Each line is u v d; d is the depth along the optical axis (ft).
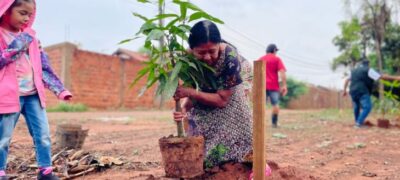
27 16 9.62
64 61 65.36
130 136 23.17
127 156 15.92
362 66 32.22
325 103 151.23
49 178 10.33
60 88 10.55
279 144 20.84
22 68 9.90
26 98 10.18
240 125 10.75
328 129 30.32
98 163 13.53
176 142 9.68
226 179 10.30
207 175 10.57
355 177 13.35
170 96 9.32
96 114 51.98
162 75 9.87
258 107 8.19
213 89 10.53
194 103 10.94
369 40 73.87
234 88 10.76
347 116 50.75
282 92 29.35
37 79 10.19
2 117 9.39
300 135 25.49
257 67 8.16
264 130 8.21
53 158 13.84
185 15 9.74
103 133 24.48
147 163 14.47
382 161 16.44
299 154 17.72
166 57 9.88
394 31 68.44
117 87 76.23
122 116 46.75
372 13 58.18
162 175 12.35
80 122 33.55
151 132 25.94
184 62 9.80
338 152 18.58
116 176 12.43
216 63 10.12
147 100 83.82
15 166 13.26
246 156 10.73
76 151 15.31
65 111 60.85
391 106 38.47
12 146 16.92
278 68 29.32
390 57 72.59
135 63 80.33
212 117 10.84
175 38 9.86
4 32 9.52
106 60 73.46
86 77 69.36
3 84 9.34
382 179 13.11
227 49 10.19
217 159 10.83
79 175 12.51
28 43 9.78
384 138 24.38
